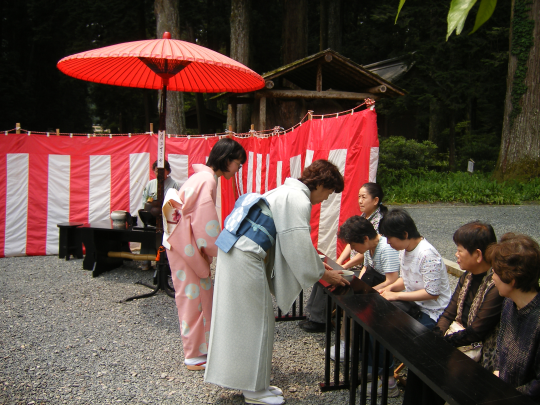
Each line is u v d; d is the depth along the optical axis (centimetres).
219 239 260
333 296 256
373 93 1061
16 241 684
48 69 2552
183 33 2747
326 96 1020
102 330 390
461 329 240
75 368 317
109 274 579
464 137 2305
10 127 2183
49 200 693
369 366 285
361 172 449
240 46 1462
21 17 2481
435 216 1030
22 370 310
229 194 757
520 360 184
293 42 1551
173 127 1238
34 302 462
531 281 179
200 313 312
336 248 496
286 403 271
